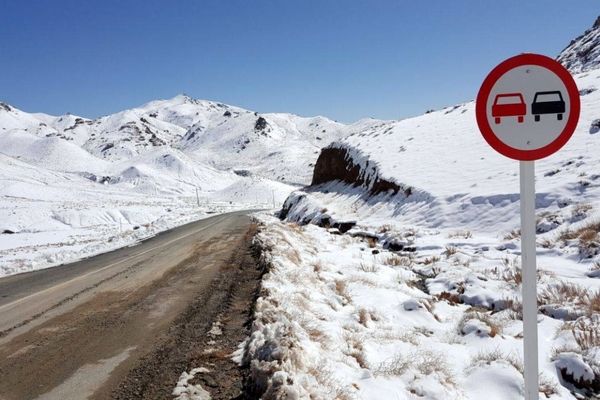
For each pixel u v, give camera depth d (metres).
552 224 12.07
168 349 5.60
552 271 9.30
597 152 15.49
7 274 13.64
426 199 18.39
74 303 8.45
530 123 2.78
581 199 12.77
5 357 5.60
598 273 8.79
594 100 21.42
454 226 15.27
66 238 30.66
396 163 24.62
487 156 20.84
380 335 6.35
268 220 29.91
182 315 7.18
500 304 8.15
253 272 10.46
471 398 4.64
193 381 4.59
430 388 4.51
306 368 4.43
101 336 6.29
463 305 8.53
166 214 51.69
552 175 15.15
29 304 8.61
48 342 6.12
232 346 5.56
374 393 4.32
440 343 6.29
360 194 25.62
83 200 69.81
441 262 11.45
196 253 14.75
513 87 2.80
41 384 4.72
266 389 4.06
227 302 7.82
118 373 4.92
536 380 2.74
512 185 16.06
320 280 9.48
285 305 6.51
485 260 10.95
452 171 20.53
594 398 5.02
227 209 61.62
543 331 6.66
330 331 5.96
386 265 12.31
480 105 2.86
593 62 68.50
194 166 159.12
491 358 5.51
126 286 9.83
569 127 2.74
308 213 27.05
